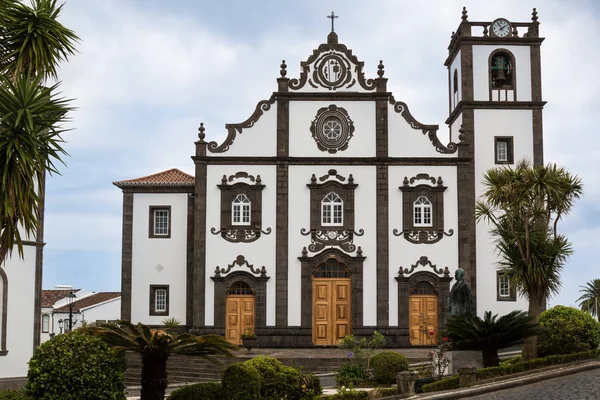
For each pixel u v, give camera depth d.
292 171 43.31
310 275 42.69
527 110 45.28
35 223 20.17
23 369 33.72
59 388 20.50
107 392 21.00
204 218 43.09
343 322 42.62
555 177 31.61
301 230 43.00
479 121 45.12
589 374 26.84
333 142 43.53
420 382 25.64
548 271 31.06
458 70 46.62
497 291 43.44
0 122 19.84
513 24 45.78
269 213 43.12
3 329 33.00
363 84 43.88
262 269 42.75
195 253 42.84
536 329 27.94
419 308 42.75
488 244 43.72
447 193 43.38
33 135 19.70
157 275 44.84
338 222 43.28
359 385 28.34
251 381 22.53
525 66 45.53
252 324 42.69
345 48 44.16
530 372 27.75
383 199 43.22
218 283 42.69
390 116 43.75
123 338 21.73
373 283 42.75
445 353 28.73
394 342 42.22
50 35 21.91
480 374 26.52
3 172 19.66
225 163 43.34
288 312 42.53
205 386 22.66
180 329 44.34
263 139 43.47
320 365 36.31
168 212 45.25
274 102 43.75
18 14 21.88
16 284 33.62
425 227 43.19
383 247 42.91
